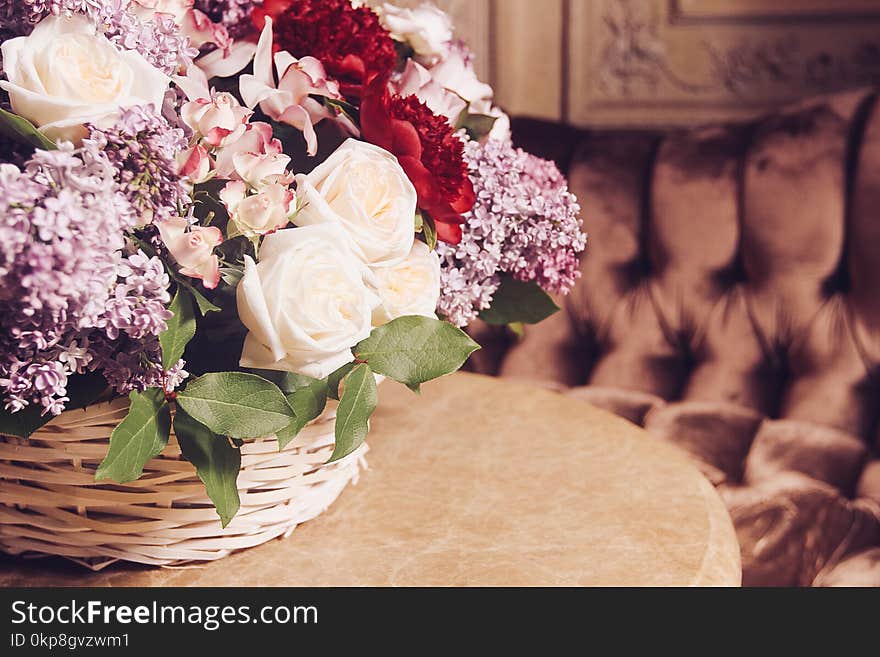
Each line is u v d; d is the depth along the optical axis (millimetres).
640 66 2098
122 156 500
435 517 763
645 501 797
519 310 764
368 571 679
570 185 1578
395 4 827
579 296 1572
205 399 562
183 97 577
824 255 1431
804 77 2035
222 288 574
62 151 479
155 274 507
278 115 607
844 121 1445
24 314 470
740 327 1489
